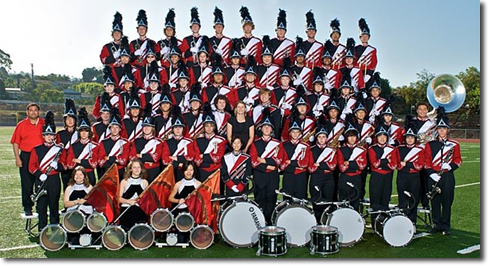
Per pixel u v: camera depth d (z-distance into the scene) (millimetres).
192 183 6238
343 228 5906
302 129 7012
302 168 6559
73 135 6715
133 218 5930
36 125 7051
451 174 6512
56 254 5609
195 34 8398
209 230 5781
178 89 7562
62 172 6930
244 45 8359
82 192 6117
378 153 6574
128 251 5715
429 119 7168
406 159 6590
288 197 6516
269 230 5648
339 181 6625
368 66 8609
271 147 6504
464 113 30328
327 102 7590
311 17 8469
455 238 6375
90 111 31109
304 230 5902
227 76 7867
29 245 5973
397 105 33000
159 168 6754
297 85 7867
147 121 6637
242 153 6438
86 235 5785
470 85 31641
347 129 6625
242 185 6258
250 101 7496
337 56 8484
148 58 7910
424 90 33250
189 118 7066
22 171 6977
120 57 8188
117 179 5965
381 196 6621
